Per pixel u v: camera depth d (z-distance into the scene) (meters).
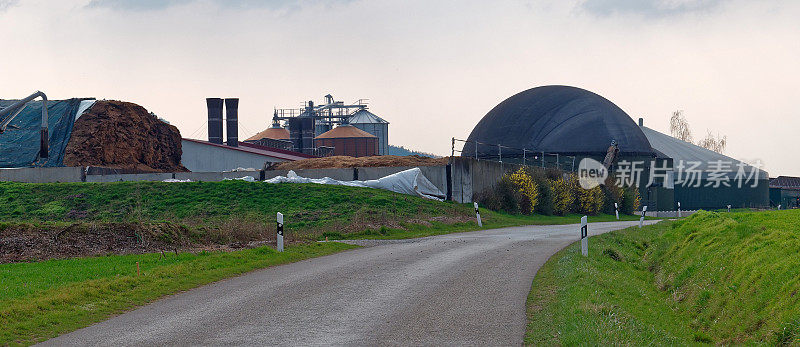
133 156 70.81
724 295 15.94
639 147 93.06
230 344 10.50
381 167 51.00
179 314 12.80
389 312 12.87
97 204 41.47
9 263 20.45
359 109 168.88
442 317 12.40
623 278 18.61
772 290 13.88
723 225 23.80
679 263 21.98
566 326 10.73
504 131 96.81
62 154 65.75
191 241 25.58
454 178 49.44
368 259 21.06
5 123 30.75
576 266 17.89
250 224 28.83
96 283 15.32
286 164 59.75
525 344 10.45
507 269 18.59
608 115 95.44
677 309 17.11
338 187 45.16
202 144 78.56
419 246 25.44
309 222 34.94
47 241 23.14
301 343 10.53
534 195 54.12
